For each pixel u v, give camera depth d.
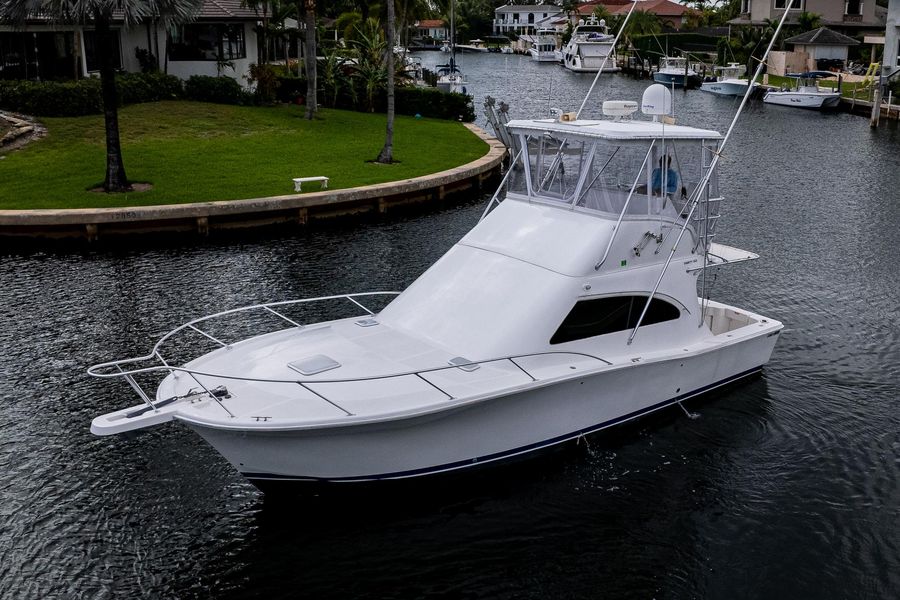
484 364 8.88
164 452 9.83
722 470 9.52
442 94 38.47
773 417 10.66
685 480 9.34
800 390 11.43
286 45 45.31
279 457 8.01
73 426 10.38
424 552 8.19
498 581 7.82
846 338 13.34
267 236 19.94
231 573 7.88
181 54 35.47
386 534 8.44
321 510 8.71
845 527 8.55
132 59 34.56
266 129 30.70
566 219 9.95
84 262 17.55
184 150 26.41
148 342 13.02
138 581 7.75
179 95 33.88
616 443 10.02
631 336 9.89
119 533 8.39
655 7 100.25
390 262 17.67
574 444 9.70
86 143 26.30
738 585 7.76
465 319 9.42
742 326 11.78
